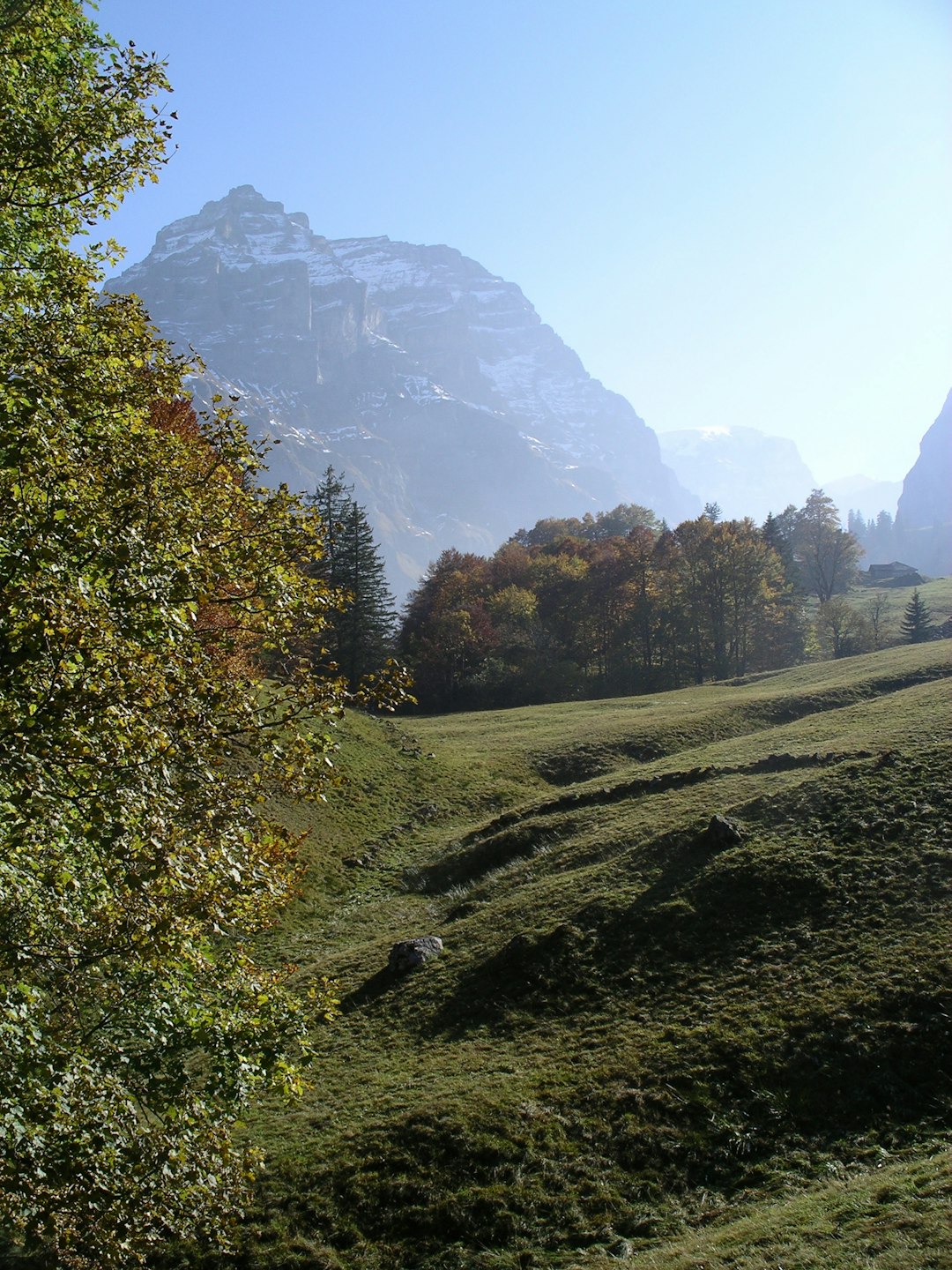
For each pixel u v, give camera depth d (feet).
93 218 54.34
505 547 508.12
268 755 45.85
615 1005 75.00
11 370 41.39
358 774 179.63
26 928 41.60
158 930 40.27
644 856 101.35
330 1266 51.60
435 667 360.69
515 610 385.91
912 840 88.63
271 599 48.29
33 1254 49.26
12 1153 36.01
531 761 196.34
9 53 48.57
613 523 621.72
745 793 115.14
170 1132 42.09
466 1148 59.06
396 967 92.48
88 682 35.09
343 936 115.24
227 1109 44.60
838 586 563.48
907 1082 57.98
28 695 35.73
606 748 197.47
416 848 151.12
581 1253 49.78
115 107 50.70
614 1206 53.26
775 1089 59.93
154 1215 40.37
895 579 627.05
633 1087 62.64
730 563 367.66
